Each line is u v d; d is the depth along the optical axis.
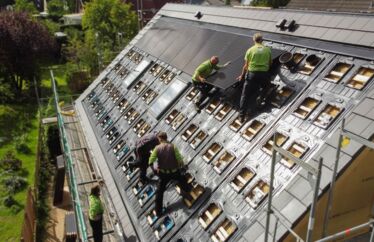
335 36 7.10
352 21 7.00
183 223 6.77
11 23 24.84
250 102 7.57
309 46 7.45
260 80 7.16
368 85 5.79
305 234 5.32
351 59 6.42
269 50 7.21
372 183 5.66
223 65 8.61
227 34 9.81
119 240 7.74
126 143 9.95
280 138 6.42
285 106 6.81
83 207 9.19
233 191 6.41
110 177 9.41
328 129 5.75
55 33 34.97
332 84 6.34
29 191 13.30
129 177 8.81
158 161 6.92
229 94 8.19
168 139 8.69
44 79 29.80
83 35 35.31
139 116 10.37
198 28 11.40
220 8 11.62
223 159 7.15
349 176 5.25
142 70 12.07
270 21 9.10
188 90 9.55
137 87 11.59
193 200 6.93
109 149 10.30
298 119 6.37
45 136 18.72
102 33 30.92
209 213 6.54
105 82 13.77
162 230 6.98
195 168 7.50
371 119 5.22
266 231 4.89
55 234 13.00
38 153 16.36
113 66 14.17
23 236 10.70
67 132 12.93
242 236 5.61
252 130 7.04
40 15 46.06
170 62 11.19
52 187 15.90
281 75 7.44
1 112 22.97
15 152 18.44
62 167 13.57
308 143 5.86
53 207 14.49
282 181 5.73
